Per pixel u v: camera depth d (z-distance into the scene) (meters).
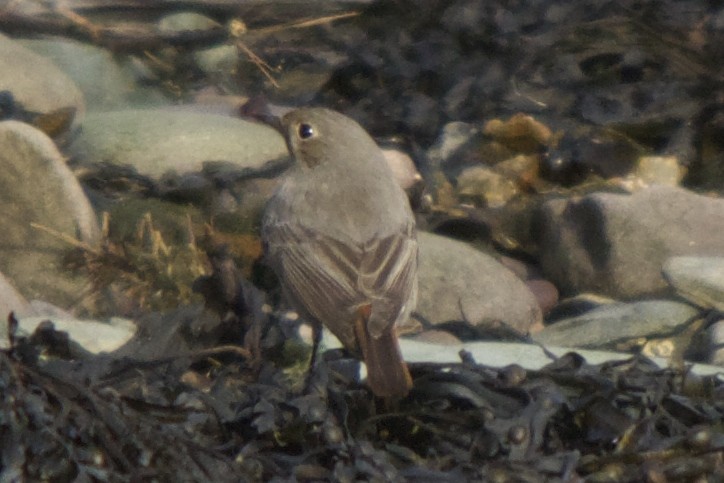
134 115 13.97
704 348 11.58
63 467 7.25
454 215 14.32
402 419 8.47
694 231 13.02
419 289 12.35
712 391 8.73
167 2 16.41
